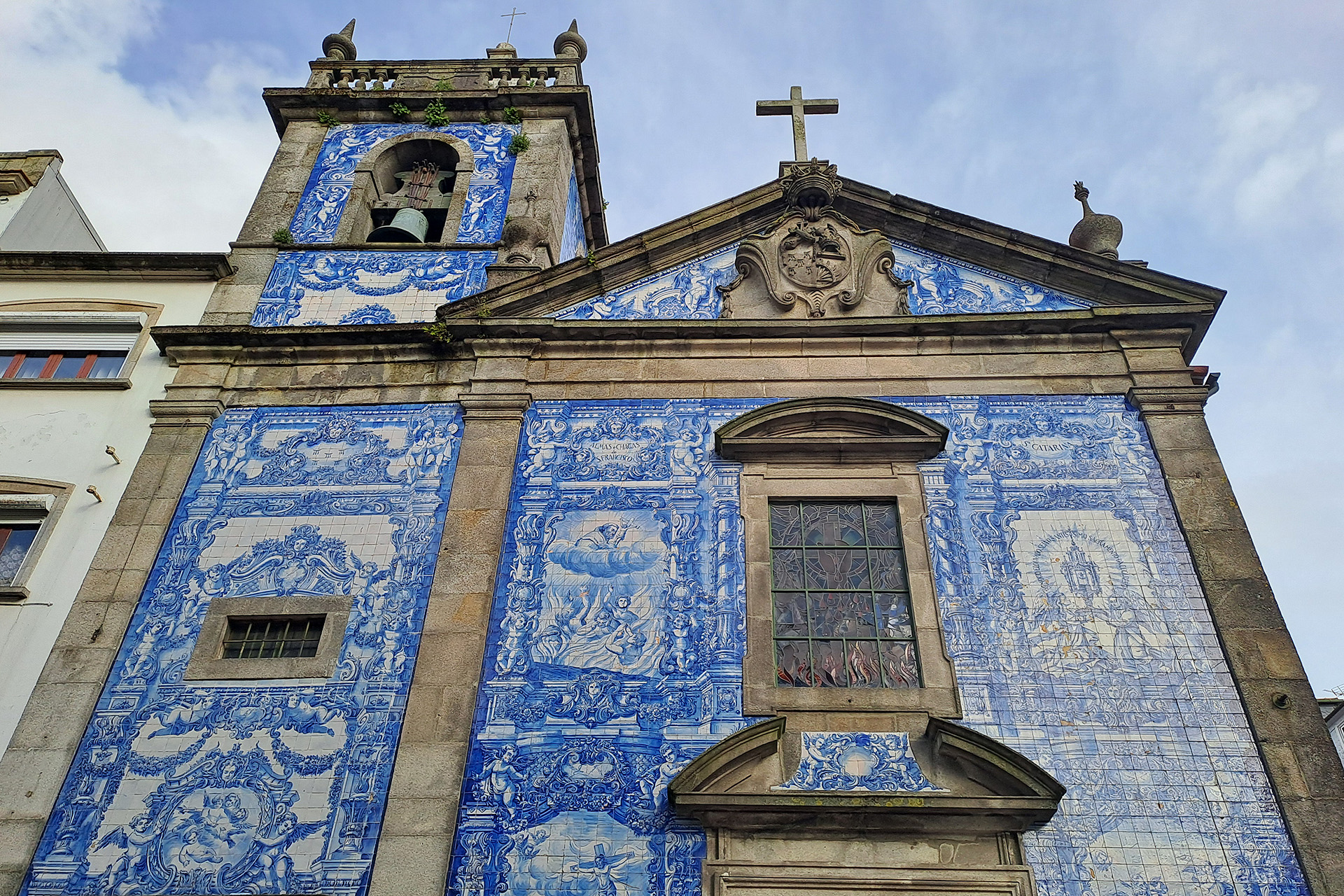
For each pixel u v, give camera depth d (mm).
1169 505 9250
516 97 14250
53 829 7887
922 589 8852
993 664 8391
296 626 9102
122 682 8648
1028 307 10914
